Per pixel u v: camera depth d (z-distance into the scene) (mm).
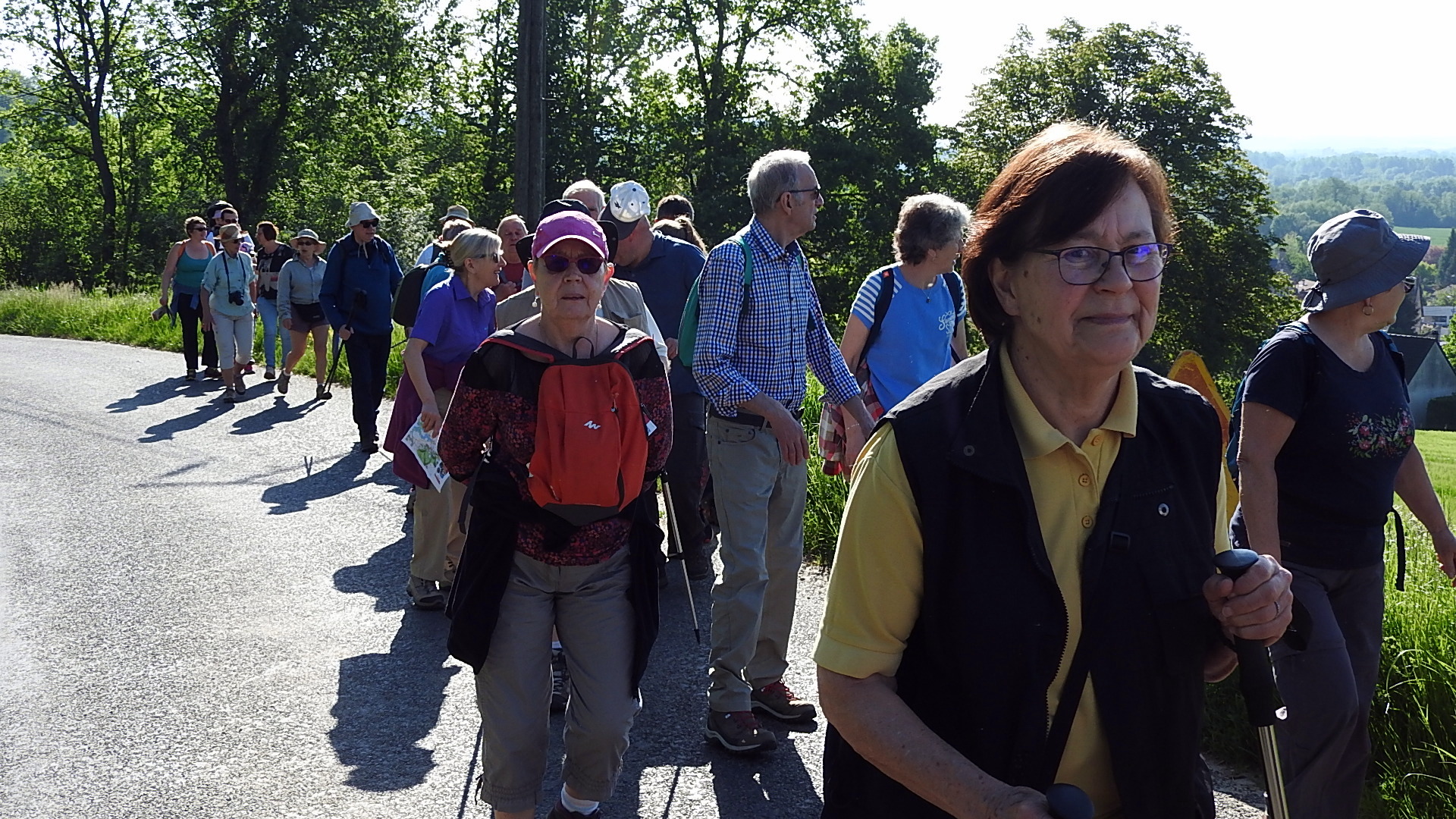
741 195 37156
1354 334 3174
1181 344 36062
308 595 6000
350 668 5027
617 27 39156
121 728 4426
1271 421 3148
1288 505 3207
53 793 3918
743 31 38938
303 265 12031
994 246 1658
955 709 1604
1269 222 37781
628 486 3152
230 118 40844
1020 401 1636
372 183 43562
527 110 13383
